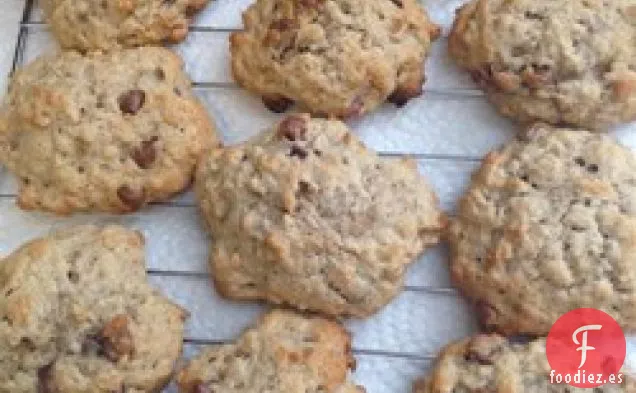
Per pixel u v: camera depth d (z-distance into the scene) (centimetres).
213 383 22
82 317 22
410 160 24
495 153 24
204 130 25
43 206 25
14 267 23
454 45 25
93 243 24
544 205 23
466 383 22
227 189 24
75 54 26
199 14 27
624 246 22
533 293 22
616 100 24
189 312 24
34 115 24
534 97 24
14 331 22
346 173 23
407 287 24
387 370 23
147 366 22
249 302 24
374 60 24
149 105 25
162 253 25
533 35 24
